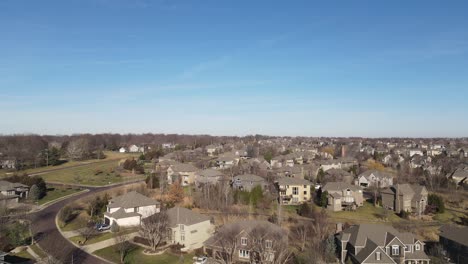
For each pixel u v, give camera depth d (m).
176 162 142.50
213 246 61.12
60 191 111.44
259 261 57.19
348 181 126.50
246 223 64.75
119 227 74.50
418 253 59.38
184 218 68.00
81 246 63.94
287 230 66.50
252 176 111.19
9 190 101.31
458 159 187.25
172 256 60.16
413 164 173.12
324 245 63.31
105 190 112.62
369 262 55.44
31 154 162.88
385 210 92.75
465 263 58.72
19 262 55.88
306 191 104.06
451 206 100.81
